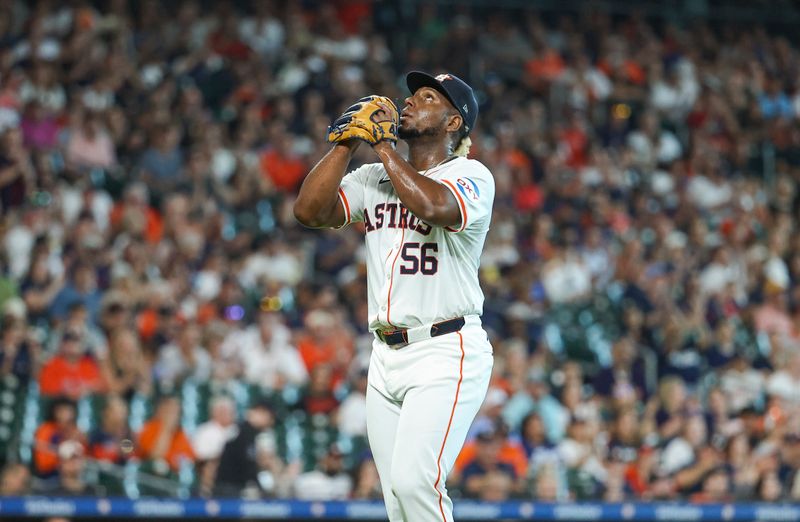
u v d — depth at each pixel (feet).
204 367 129.08
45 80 170.40
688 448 127.24
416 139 57.93
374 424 57.16
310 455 119.75
